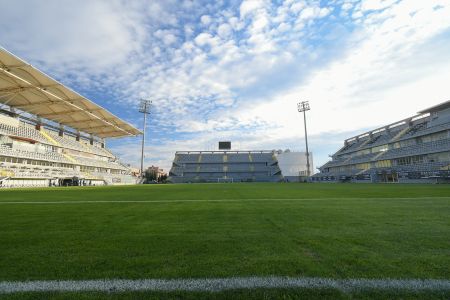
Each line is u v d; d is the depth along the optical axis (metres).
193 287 1.80
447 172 26.44
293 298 1.65
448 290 1.73
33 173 30.55
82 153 46.25
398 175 34.72
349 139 58.28
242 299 1.65
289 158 68.12
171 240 3.02
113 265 2.22
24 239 3.10
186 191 14.88
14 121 33.69
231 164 66.12
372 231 3.37
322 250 2.58
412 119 40.31
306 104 49.06
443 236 3.08
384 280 1.88
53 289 1.79
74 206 6.75
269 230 3.52
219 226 3.83
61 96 32.69
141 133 53.69
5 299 1.66
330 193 11.31
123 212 5.49
